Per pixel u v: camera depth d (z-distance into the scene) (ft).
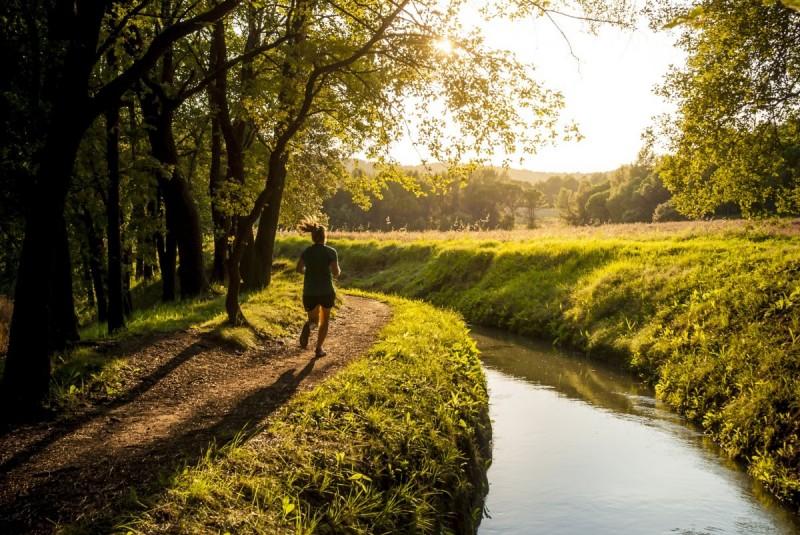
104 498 13.65
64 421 20.07
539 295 71.15
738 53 45.70
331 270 31.60
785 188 49.52
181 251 57.00
